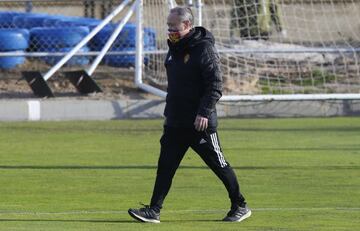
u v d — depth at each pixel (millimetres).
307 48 68188
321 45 77062
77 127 58062
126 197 36031
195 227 29641
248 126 58562
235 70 67562
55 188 37969
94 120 61625
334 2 79250
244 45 69875
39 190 37469
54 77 68062
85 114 61906
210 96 29359
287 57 69812
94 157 46500
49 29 71688
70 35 71438
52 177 40688
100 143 51500
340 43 77812
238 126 58500
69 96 64562
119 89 65688
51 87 66188
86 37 65625
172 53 29859
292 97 61844
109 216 31875
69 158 46125
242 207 30812
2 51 70375
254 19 70438
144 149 49281
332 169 42875
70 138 53406
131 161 45344
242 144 50969
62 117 61812
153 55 67188
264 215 32125
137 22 64625
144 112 62250
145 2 67438
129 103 62312
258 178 40531
